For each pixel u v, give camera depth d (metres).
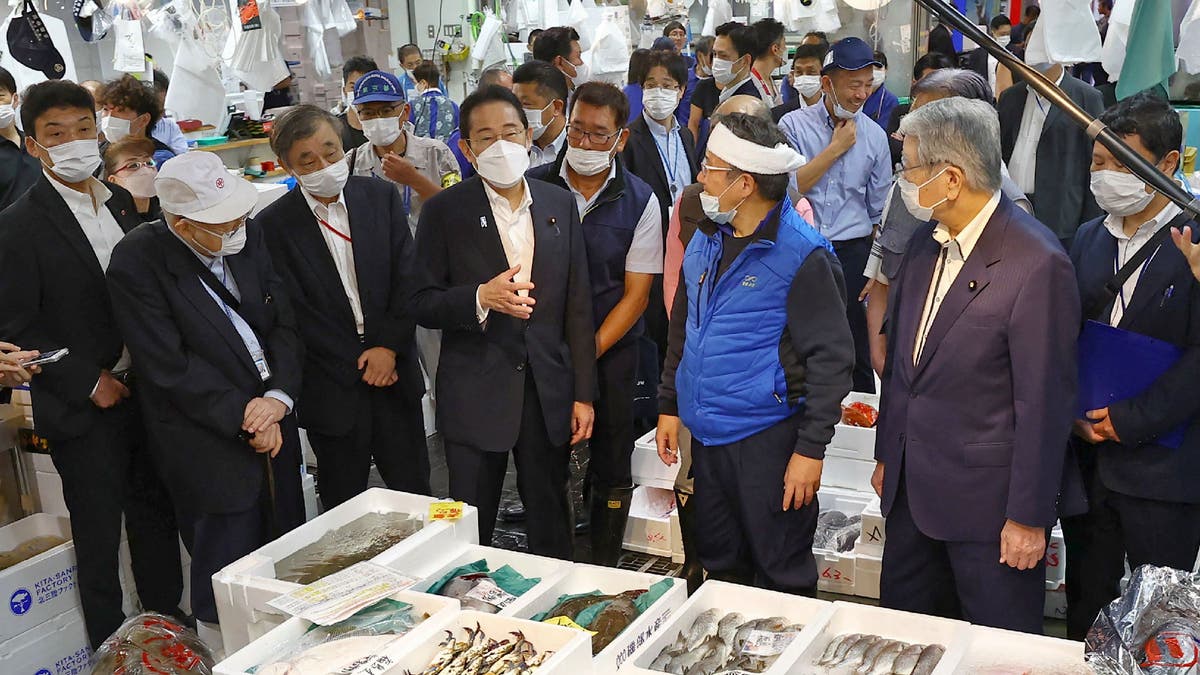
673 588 2.20
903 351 2.35
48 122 2.80
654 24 9.24
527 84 4.13
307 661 1.91
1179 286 2.33
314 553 2.48
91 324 2.92
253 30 6.09
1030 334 2.11
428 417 4.94
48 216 2.87
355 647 1.96
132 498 3.11
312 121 3.10
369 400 3.36
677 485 3.24
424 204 3.04
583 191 3.31
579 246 3.05
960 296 2.20
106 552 2.97
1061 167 4.56
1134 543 2.51
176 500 2.93
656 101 4.31
